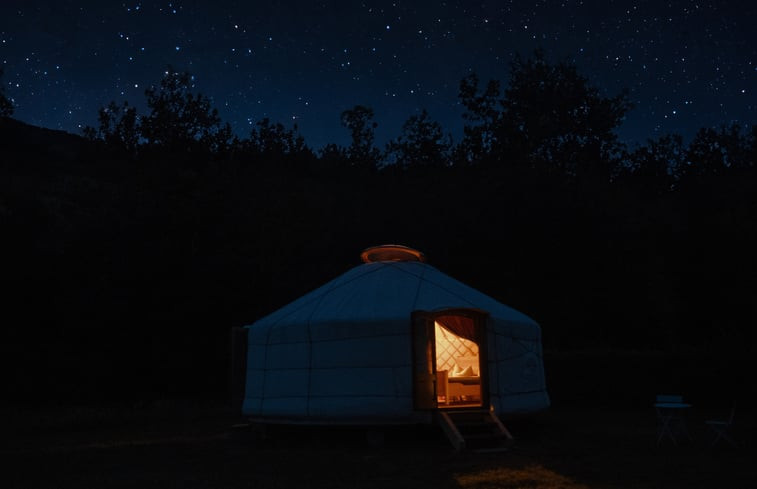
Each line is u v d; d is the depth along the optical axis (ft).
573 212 73.56
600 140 126.00
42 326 63.41
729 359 46.55
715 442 28.91
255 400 33.68
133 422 43.83
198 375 61.72
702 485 20.89
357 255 77.25
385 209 82.48
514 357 34.09
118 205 72.18
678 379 47.34
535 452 27.99
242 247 69.87
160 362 60.18
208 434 36.63
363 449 29.81
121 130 142.00
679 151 144.77
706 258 74.38
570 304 69.46
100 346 61.41
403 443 31.17
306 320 32.58
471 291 35.91
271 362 33.40
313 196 102.99
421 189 85.10
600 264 71.05
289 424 32.55
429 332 31.01
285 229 78.07
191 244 65.92
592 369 49.11
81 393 57.31
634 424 38.42
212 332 62.80
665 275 76.69
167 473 24.85
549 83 124.57
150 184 73.67
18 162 132.46
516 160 96.02
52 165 136.98
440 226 77.92
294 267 74.49
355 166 129.90
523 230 73.41
